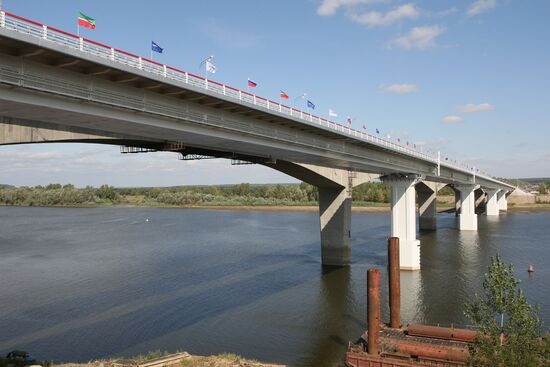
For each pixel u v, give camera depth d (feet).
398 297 132.46
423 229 406.62
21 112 87.66
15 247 295.28
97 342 129.49
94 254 268.00
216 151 161.58
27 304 165.58
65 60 81.30
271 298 174.19
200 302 168.76
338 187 241.14
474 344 106.93
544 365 89.40
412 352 111.04
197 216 549.54
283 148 152.46
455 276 208.64
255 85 132.57
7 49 75.72
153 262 243.19
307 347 126.52
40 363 104.06
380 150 218.38
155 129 108.58
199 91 103.96
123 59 88.99
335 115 177.58
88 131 107.86
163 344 128.26
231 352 122.62
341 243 237.86
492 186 530.68
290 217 529.45
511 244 304.09
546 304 161.58
